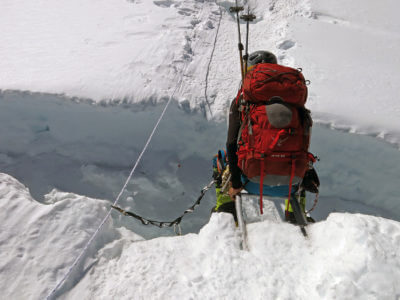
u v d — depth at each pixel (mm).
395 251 2035
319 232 2295
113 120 3701
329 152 3631
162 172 3688
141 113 3623
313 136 3574
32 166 3592
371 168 3578
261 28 5066
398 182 3553
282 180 2166
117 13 5016
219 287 2088
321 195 3668
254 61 2389
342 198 3678
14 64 3885
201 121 3684
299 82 2111
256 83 2088
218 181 2795
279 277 2098
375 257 1972
